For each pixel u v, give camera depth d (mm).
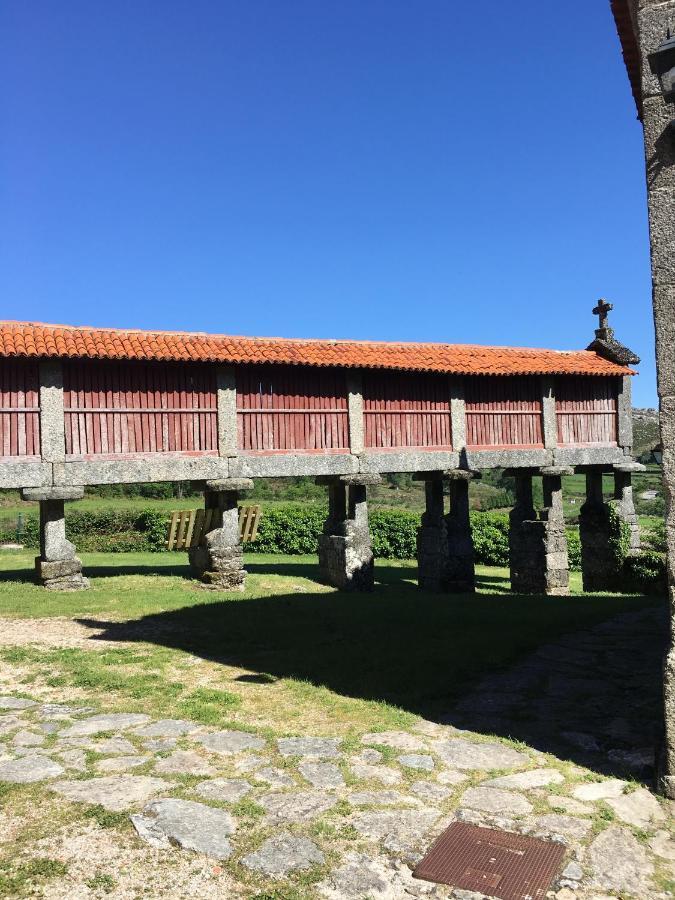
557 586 17500
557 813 4516
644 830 4309
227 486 14148
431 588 16953
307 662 8391
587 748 5621
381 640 9570
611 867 3898
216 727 6098
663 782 4750
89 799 4609
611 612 12031
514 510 18344
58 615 11234
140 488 36250
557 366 17438
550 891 3668
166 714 6430
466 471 16578
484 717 6391
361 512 16391
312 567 20375
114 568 17922
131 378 13469
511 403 17344
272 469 14664
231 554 14789
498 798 4723
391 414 16094
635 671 7984
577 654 8820
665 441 4973
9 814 4391
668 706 4781
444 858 3969
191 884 3691
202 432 14078
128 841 4090
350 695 7094
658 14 5199
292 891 3648
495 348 18406
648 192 5191
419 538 17484
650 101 5211
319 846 4086
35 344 12602
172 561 20453
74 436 12922
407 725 6176
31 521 24328
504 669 8109
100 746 5602
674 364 4992
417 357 16375
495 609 12453
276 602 13070
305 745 5676
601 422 18406
